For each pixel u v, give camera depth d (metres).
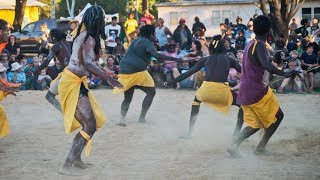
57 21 31.61
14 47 21.25
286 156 8.20
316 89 17.58
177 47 18.75
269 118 7.96
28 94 16.66
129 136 9.92
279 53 17.14
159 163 7.89
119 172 7.42
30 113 13.02
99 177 7.18
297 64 17.00
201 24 27.06
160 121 11.58
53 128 10.91
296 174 7.16
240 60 18.28
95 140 9.57
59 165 7.88
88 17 7.41
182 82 18.02
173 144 9.22
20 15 34.00
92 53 7.41
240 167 7.58
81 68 7.42
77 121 7.46
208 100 9.27
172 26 43.81
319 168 7.46
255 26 7.85
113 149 8.85
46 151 8.80
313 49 18.08
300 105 13.90
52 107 14.00
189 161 7.98
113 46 24.44
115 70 18.55
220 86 9.13
